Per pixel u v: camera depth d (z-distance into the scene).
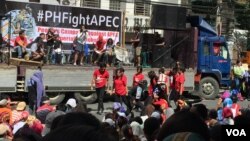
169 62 22.83
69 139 1.50
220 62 22.81
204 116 6.58
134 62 22.36
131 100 16.42
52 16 21.42
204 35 22.84
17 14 20.44
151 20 22.50
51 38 20.44
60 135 1.52
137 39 22.48
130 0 34.75
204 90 22.48
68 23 21.83
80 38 21.33
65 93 19.03
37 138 4.36
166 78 17.20
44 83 18.34
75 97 19.17
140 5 35.34
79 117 2.12
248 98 23.62
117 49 22.02
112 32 23.03
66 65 19.42
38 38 20.83
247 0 44.59
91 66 19.62
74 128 1.55
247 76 23.70
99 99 16.66
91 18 22.42
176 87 18.16
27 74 17.95
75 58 21.14
